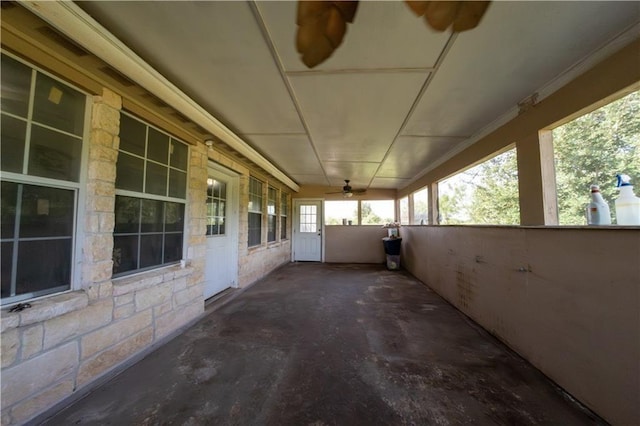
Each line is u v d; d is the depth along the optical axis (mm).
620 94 1648
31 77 1515
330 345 2406
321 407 1600
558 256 1831
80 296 1676
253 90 2328
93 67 1747
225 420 1490
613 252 1456
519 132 2506
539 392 1742
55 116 1639
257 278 5102
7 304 1422
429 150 4008
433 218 4816
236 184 4352
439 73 2023
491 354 2246
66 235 1710
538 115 2262
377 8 1427
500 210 3725
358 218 7695
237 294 4055
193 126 2732
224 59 1908
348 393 1729
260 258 5277
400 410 1576
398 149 3975
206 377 1890
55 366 1548
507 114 2652
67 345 1617
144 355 2178
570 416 1531
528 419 1507
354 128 3176
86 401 1613
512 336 2312
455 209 4875
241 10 1466
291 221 7766
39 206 1576
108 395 1676
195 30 1626
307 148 4035
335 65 1947
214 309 3326
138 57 1793
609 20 1478
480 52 1768
